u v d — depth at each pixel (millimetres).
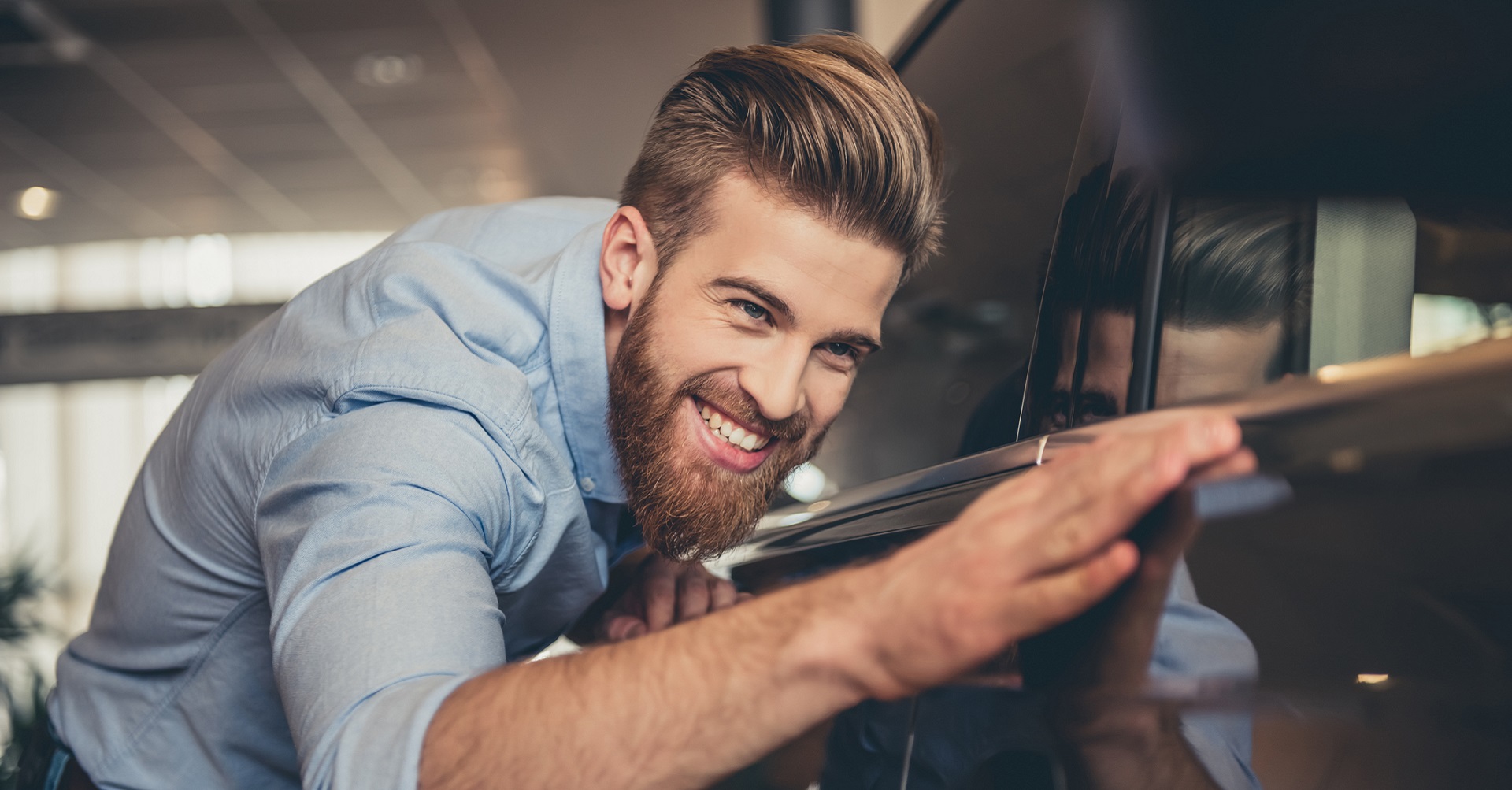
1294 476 428
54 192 7910
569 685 536
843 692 486
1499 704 360
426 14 5441
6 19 5273
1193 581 456
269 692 990
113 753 1050
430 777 533
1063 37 916
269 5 5270
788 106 833
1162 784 456
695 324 875
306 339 899
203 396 1010
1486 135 447
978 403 826
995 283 874
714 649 518
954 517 659
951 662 455
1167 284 580
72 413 11344
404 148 7309
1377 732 391
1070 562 425
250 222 8875
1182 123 620
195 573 971
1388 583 392
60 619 9367
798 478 1138
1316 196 511
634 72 6219
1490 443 371
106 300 10172
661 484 906
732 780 787
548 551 911
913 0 2572
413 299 886
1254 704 429
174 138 6957
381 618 618
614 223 939
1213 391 530
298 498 747
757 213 841
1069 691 511
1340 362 466
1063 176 827
